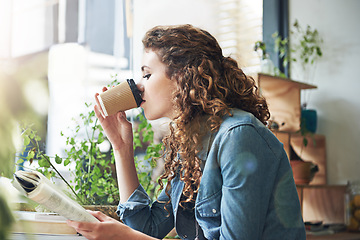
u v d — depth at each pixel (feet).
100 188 5.18
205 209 3.43
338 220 9.71
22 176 2.71
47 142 7.53
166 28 3.86
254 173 3.17
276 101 9.60
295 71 10.77
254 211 3.13
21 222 1.43
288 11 11.00
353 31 10.05
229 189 3.18
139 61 8.73
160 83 3.78
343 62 10.14
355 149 9.83
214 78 3.66
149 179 5.72
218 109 3.42
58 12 8.14
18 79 1.22
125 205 4.27
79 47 8.36
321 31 10.50
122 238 3.23
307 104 10.63
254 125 3.35
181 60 3.71
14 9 7.39
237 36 10.18
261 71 9.53
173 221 4.49
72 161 5.38
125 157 4.40
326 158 10.23
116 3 8.70
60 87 8.01
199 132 3.60
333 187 9.33
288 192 3.40
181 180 3.93
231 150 3.23
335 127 10.16
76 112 8.00
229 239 3.12
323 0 10.50
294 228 3.37
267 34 10.66
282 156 3.43
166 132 7.47
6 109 1.21
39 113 1.24
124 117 4.38
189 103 3.61
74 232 3.93
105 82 8.53
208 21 9.87
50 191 2.78
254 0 10.49
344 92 10.09
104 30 8.67
